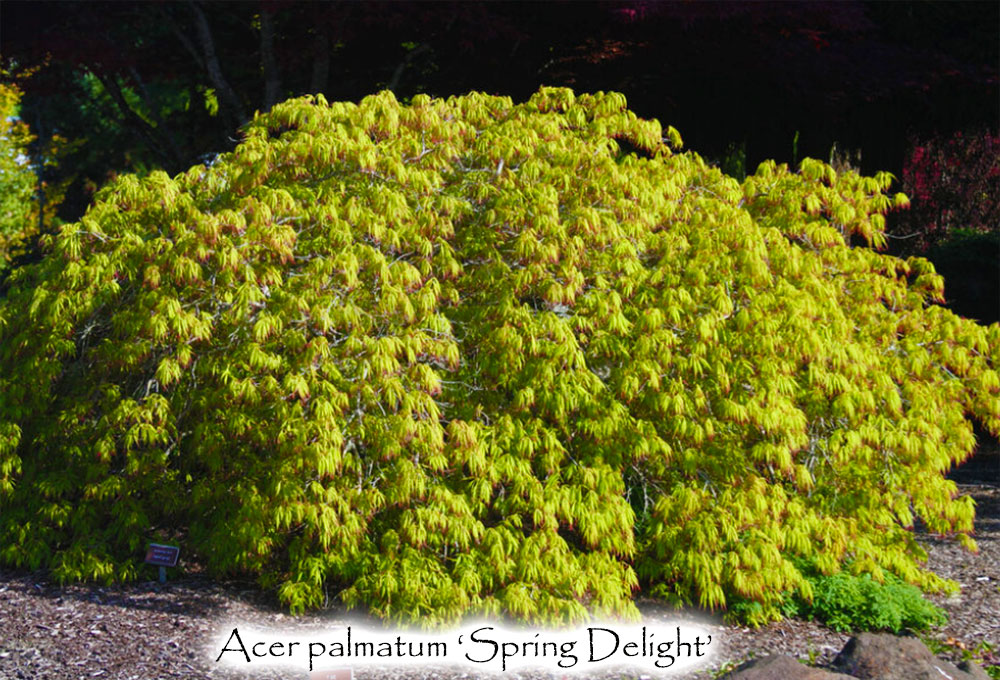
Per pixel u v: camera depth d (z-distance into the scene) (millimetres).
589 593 5438
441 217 5652
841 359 5574
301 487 5191
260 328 5062
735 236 5719
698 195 6504
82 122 23609
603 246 5688
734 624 5391
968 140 18359
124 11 11930
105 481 5613
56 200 23812
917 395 6016
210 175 5910
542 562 5191
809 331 5520
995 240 14453
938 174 18547
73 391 5926
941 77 12766
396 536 5289
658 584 5727
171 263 5246
